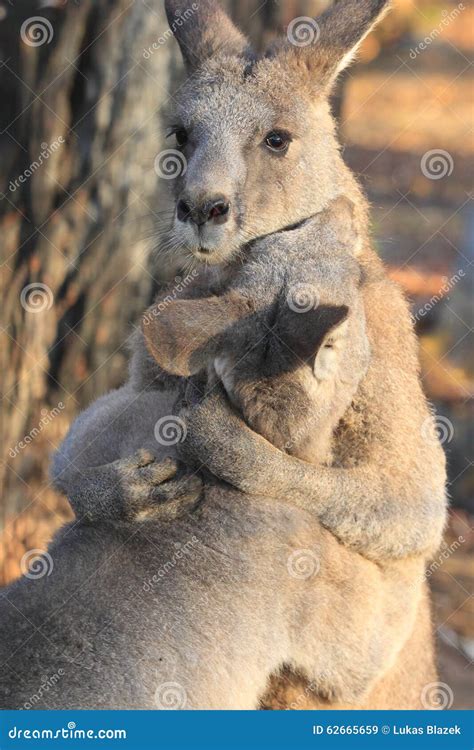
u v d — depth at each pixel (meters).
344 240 9.97
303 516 10.23
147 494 9.98
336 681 10.27
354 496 10.40
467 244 27.50
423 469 10.94
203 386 10.10
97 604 9.47
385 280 11.52
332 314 9.32
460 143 36.78
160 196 15.40
